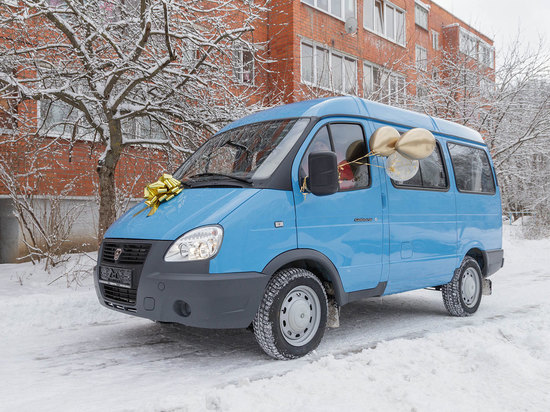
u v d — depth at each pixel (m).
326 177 4.13
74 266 8.05
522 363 3.69
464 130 6.95
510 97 15.25
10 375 3.86
